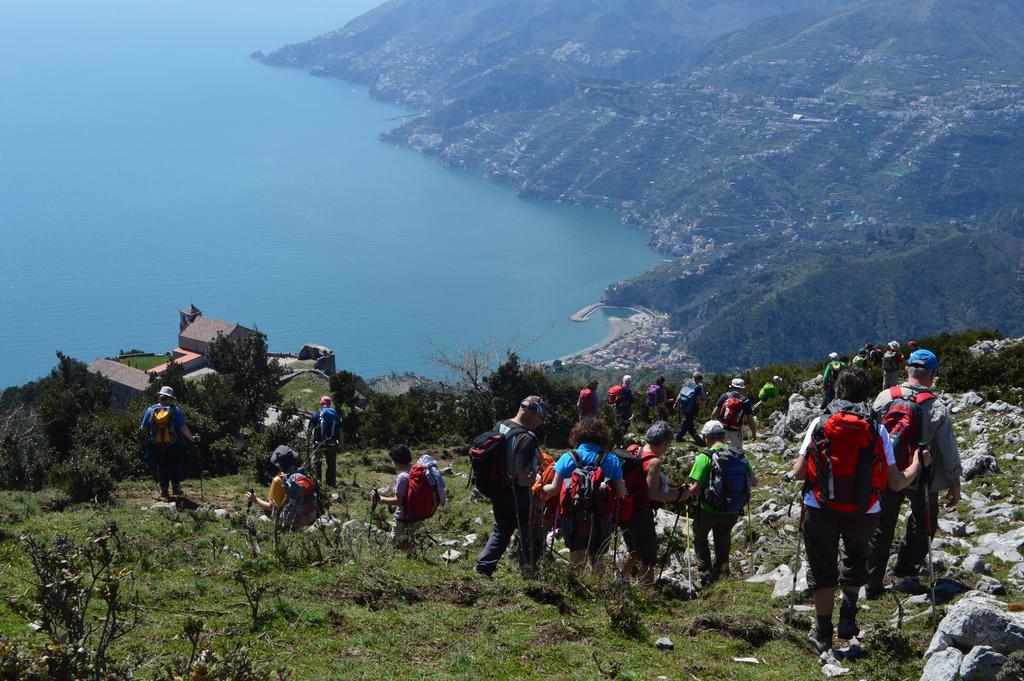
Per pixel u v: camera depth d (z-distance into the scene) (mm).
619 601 7891
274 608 7656
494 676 6488
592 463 8914
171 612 7629
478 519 13969
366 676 6355
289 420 28031
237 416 28094
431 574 9125
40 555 5238
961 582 8484
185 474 19844
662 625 7898
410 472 11031
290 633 7207
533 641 7195
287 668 6383
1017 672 5559
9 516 12305
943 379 22984
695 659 7008
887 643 6719
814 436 7055
